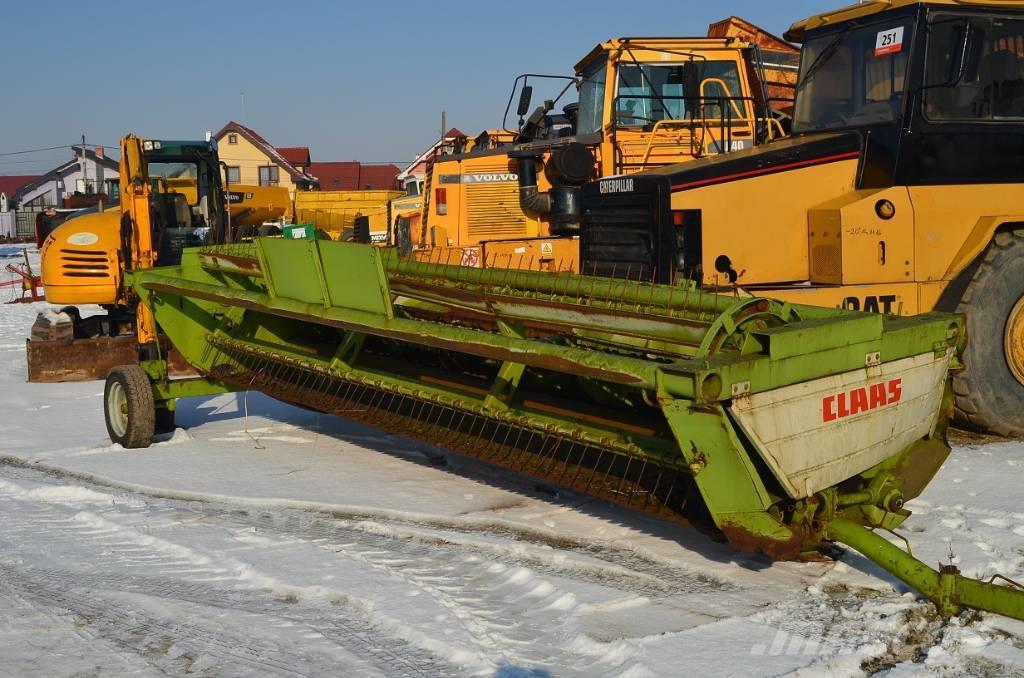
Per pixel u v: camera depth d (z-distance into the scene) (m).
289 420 8.42
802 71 7.89
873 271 6.80
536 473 5.16
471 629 3.88
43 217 15.75
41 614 4.18
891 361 4.44
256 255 7.02
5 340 15.02
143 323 8.55
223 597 4.34
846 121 7.41
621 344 5.06
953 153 7.02
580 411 5.32
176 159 13.75
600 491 4.86
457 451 5.63
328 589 4.32
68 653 3.78
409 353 7.05
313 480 6.37
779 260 7.03
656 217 6.79
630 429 4.89
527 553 4.80
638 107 10.11
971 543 4.69
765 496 3.94
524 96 10.65
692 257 6.80
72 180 77.19
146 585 4.50
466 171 11.27
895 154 6.89
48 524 5.52
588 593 4.22
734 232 6.89
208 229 13.47
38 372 11.02
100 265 11.42
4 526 5.49
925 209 6.88
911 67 6.88
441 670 3.56
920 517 5.13
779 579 4.39
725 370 3.76
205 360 7.98
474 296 5.64
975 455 6.52
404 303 6.41
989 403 7.03
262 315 7.98
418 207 20.17
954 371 4.86
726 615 3.98
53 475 6.73
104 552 5.00
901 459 4.80
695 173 6.83
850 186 7.17
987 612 3.88
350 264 5.88
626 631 3.83
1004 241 7.07
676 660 3.54
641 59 10.07
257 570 4.59
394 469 6.63
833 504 4.25
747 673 3.43
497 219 11.23
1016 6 7.11
